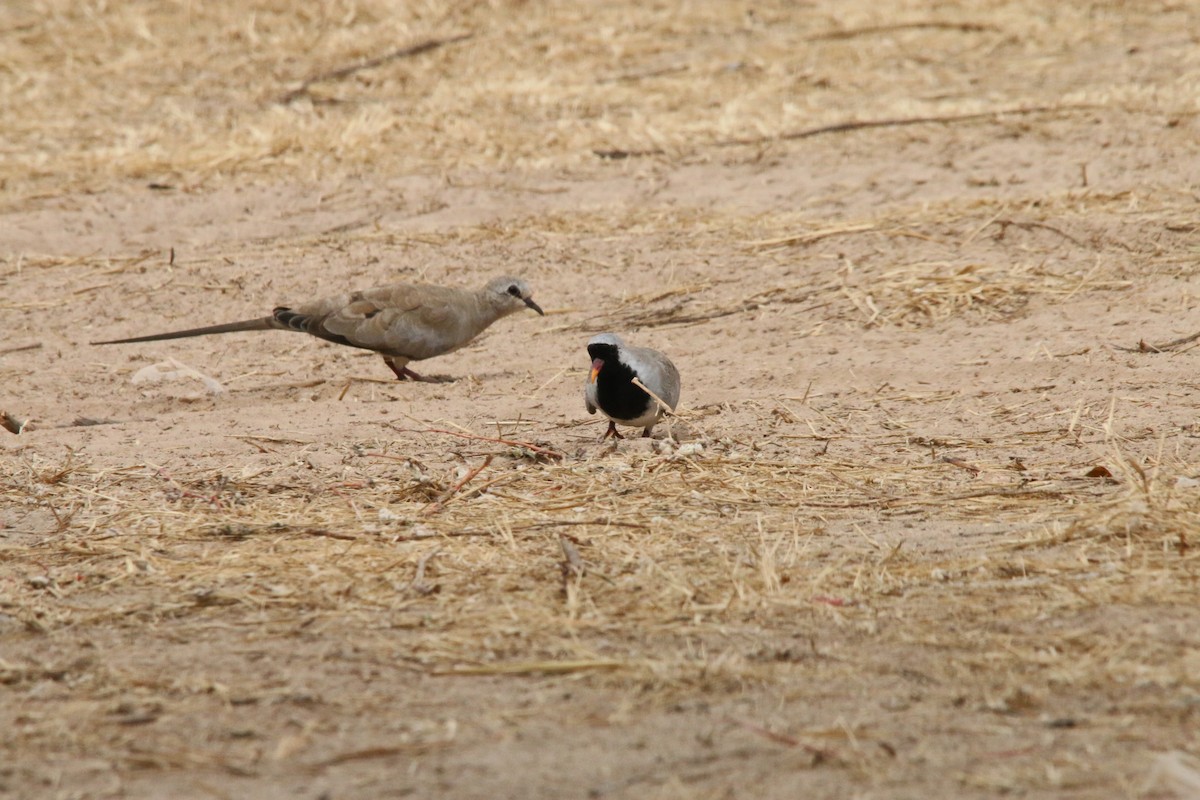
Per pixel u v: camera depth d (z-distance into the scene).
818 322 15.80
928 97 24.23
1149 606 7.99
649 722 6.84
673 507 10.06
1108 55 25.91
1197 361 13.38
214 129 24.11
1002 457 11.10
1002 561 8.74
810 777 6.29
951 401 12.81
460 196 20.73
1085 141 21.05
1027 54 26.27
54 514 10.12
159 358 16.09
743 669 7.37
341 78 26.20
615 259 18.22
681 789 6.20
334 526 9.79
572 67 26.44
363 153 22.50
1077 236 17.41
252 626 8.13
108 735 6.83
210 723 6.93
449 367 15.61
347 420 13.02
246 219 20.33
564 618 8.08
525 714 6.96
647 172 21.34
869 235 18.06
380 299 15.07
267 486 10.80
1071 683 7.13
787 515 9.85
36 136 23.94
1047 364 13.64
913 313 15.78
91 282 18.34
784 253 17.91
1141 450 10.98
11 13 28.94
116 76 26.50
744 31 28.06
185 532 9.75
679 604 8.25
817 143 22.06
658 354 11.72
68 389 15.06
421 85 25.84
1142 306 15.20
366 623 8.12
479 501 10.27
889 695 7.07
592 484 10.61
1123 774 6.23
